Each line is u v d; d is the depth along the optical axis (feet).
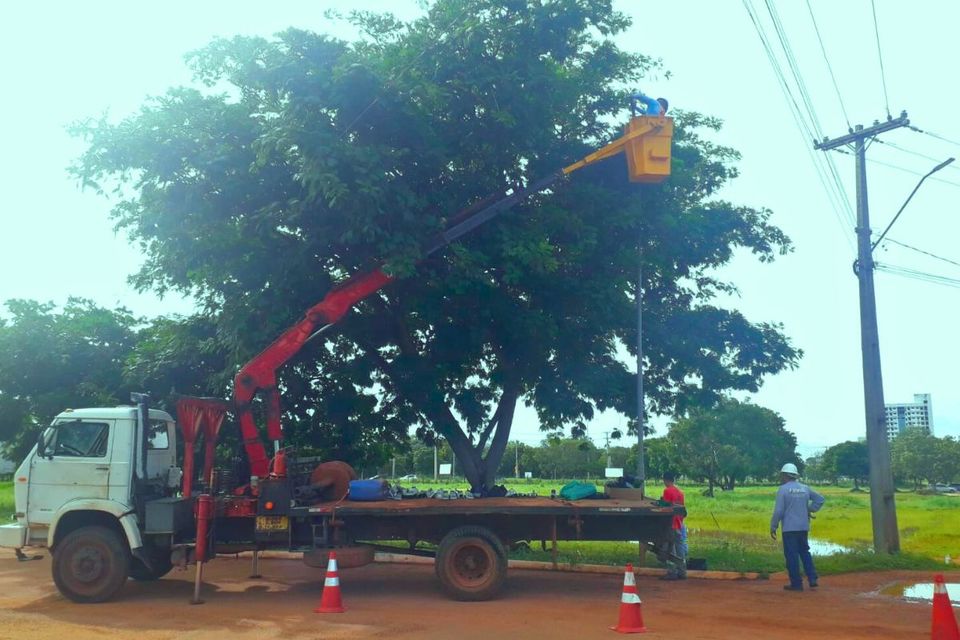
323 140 41.91
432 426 63.98
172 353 60.39
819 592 41.06
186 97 49.26
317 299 52.54
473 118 49.47
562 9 49.26
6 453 87.15
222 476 41.32
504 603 36.58
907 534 88.07
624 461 250.37
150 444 41.34
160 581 43.60
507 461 287.48
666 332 60.49
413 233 45.50
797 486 42.65
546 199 53.26
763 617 33.96
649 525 39.88
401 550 40.19
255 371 42.73
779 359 62.44
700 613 34.71
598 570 46.98
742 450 214.48
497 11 49.24
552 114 50.96
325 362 62.13
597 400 58.90
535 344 54.49
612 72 57.67
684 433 215.51
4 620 32.81
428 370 57.26
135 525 37.50
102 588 36.73
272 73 44.62
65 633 30.14
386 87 43.93
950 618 28.35
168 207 48.34
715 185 63.31
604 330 57.11
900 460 339.77
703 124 64.23
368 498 40.50
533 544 61.67
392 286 52.95
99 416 38.65
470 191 52.21
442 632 30.12
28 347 77.36
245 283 50.88
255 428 42.50
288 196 48.70
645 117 48.37
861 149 61.62
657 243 57.26
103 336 79.51
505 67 47.85
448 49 46.98
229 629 30.81
